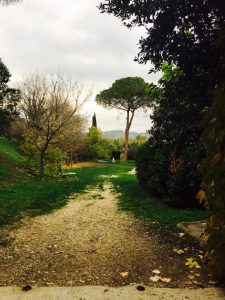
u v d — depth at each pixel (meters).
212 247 4.07
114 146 50.66
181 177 9.21
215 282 4.07
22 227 6.86
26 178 16.97
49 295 3.66
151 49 6.46
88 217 8.11
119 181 17.08
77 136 25.98
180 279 4.20
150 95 7.34
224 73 4.96
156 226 7.02
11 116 20.33
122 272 4.40
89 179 18.81
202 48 6.04
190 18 6.08
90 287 3.88
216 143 3.99
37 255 5.07
